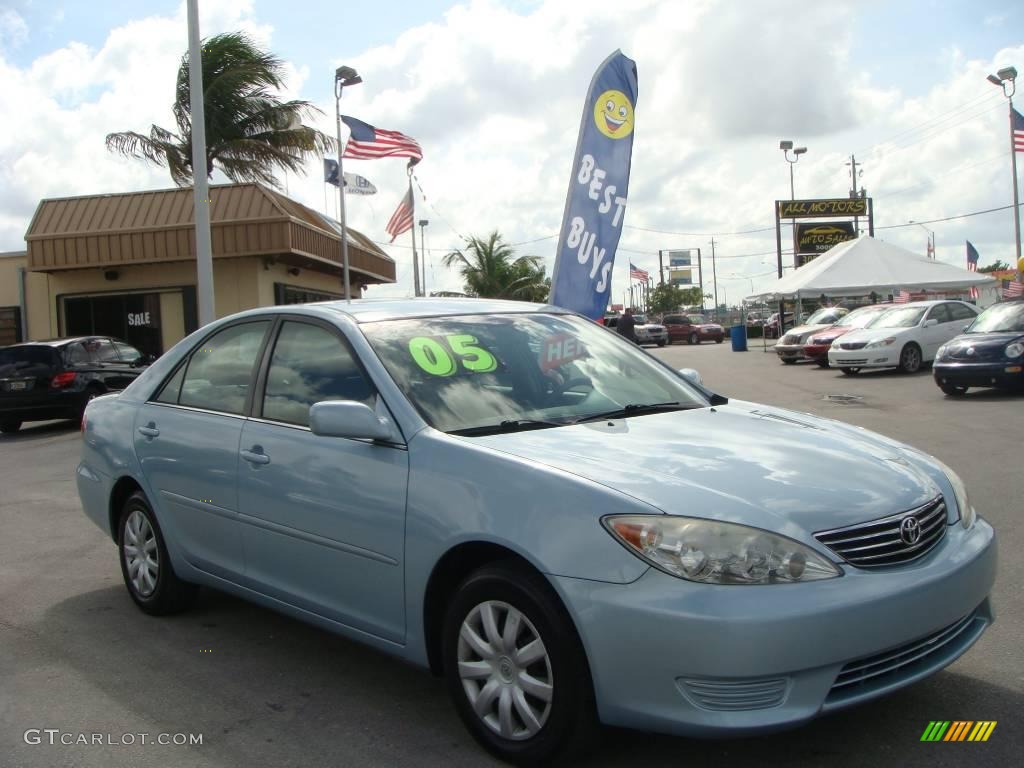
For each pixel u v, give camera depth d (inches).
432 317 169.0
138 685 159.9
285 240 831.7
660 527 111.7
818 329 932.0
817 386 676.7
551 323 180.9
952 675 147.9
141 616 198.4
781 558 110.2
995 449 355.9
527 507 120.1
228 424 172.2
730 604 107.1
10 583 227.6
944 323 762.8
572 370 166.4
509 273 1738.4
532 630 119.4
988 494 276.1
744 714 107.2
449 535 127.2
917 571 118.0
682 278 4261.8
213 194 866.1
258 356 174.6
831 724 132.9
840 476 126.2
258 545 163.0
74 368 596.4
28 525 298.5
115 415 205.8
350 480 143.2
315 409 139.6
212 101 886.4
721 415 158.4
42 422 698.2
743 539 110.4
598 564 112.6
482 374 154.8
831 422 164.2
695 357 1200.8
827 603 108.7
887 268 968.9
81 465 217.6
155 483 188.4
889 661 116.9
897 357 733.3
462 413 144.1
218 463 170.7
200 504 175.9
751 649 105.8
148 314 912.3
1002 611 175.5
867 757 123.0
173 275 904.3
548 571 115.3
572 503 116.7
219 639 182.1
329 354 160.1
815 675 109.3
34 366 589.6
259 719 144.6
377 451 141.3
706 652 106.3
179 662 170.2
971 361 538.3
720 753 125.2
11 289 935.7
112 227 865.5
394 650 140.0
